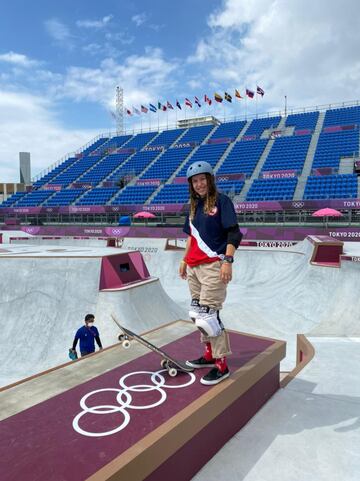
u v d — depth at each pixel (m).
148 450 2.63
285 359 9.23
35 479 2.32
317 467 3.41
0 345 10.21
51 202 38.53
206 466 3.41
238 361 4.29
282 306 12.95
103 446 2.65
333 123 41.50
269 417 4.26
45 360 9.62
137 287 11.92
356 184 26.97
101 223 32.25
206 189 3.47
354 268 10.46
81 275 11.66
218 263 3.40
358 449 3.66
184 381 3.72
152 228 26.94
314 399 4.71
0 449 2.62
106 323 10.64
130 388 3.57
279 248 20.77
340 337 7.56
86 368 4.05
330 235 22.11
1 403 3.27
